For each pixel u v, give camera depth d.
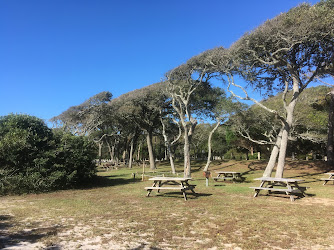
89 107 33.47
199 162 34.53
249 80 16.73
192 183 15.16
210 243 4.35
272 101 22.78
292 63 14.16
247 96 14.98
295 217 6.18
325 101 22.28
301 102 22.77
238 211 6.90
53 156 12.16
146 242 4.45
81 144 14.11
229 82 16.25
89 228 5.30
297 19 11.99
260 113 21.48
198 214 6.56
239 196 9.92
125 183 15.44
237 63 15.10
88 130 33.84
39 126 13.45
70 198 9.56
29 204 8.24
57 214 6.64
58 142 13.41
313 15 11.54
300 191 9.11
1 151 10.91
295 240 4.50
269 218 6.09
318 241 4.45
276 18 12.99
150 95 26.41
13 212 6.94
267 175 15.12
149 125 29.77
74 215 6.53
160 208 7.41
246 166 24.66
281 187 11.93
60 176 12.01
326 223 5.62
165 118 28.50
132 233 4.96
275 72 16.48
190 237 4.71
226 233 4.91
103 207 7.62
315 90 23.39
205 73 20.66
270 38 12.70
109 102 33.31
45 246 4.23
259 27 13.20
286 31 12.28
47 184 11.55
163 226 5.42
